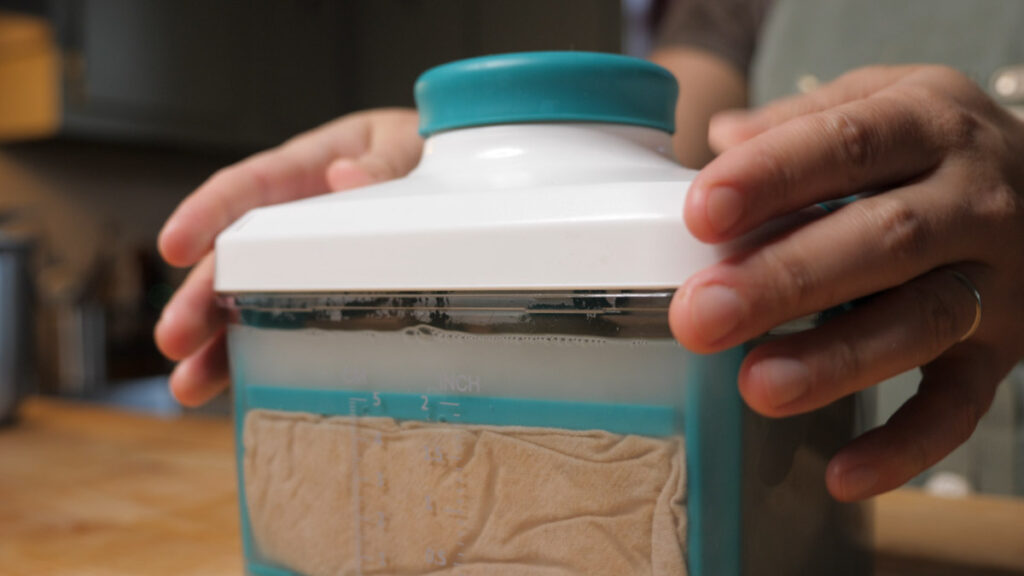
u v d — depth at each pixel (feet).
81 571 1.39
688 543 0.71
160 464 2.12
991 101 0.91
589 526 0.74
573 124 0.86
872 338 0.71
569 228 0.72
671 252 0.69
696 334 0.65
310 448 0.89
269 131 5.72
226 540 1.53
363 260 0.82
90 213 5.50
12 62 4.78
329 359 0.87
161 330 1.16
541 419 0.76
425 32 5.87
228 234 0.93
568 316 0.73
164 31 5.03
